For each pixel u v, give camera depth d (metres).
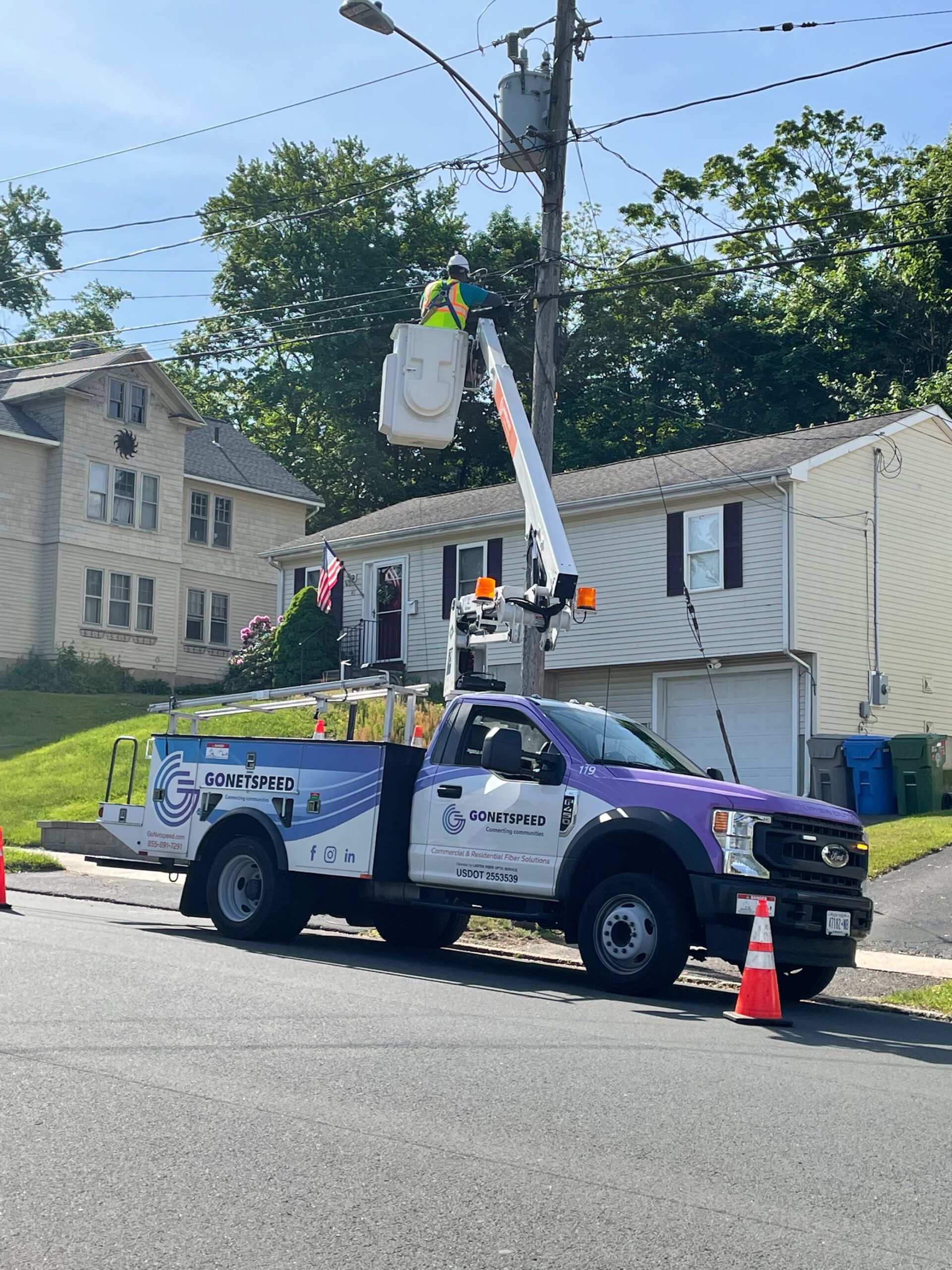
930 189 40.28
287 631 33.72
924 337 44.31
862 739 22.03
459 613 13.36
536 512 13.34
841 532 25.52
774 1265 4.28
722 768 25.84
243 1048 6.98
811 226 45.56
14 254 61.62
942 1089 7.22
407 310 53.16
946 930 14.30
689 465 27.62
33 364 61.75
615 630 27.45
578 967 12.52
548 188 16.03
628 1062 7.31
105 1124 5.52
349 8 14.34
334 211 53.19
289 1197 4.71
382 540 32.56
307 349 54.19
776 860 10.05
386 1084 6.39
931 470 27.69
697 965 12.92
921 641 26.94
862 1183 5.23
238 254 54.91
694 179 47.44
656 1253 4.34
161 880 17.97
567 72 16.06
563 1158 5.34
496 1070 6.86
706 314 50.19
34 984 8.56
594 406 52.00
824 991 11.67
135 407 41.12
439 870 11.35
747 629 25.08
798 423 48.47
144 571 40.94
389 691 11.93
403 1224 4.50
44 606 38.75
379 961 11.48
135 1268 4.07
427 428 14.59
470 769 11.42
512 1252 4.29
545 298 15.81
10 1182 4.78
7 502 38.25
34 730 31.48
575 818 10.69
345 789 11.78
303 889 12.20
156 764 13.15
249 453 47.25
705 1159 5.44
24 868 19.09
